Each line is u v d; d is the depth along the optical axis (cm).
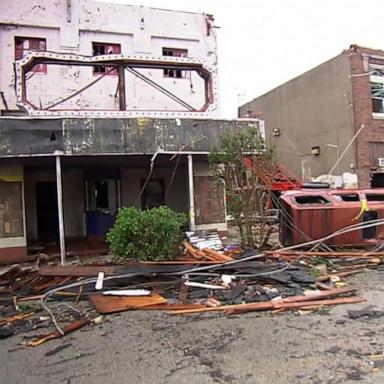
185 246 984
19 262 1216
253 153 1136
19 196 1260
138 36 1664
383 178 2019
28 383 438
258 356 476
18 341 571
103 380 434
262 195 1131
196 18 1755
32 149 1073
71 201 1602
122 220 907
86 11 1600
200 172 1423
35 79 1512
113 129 1125
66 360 495
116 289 789
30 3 1530
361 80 1947
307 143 2239
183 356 489
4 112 1438
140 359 486
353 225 1092
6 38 1496
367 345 491
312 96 2202
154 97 1658
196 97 1720
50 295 765
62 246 1093
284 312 644
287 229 1116
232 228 1648
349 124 1947
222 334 558
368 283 799
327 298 696
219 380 419
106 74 1436
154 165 1530
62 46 1561
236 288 755
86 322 630
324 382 402
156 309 687
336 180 2031
